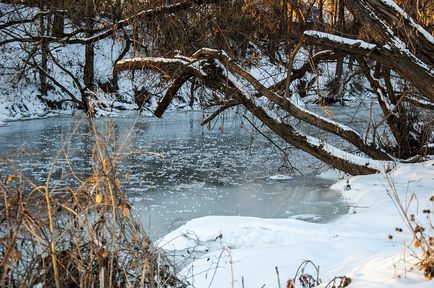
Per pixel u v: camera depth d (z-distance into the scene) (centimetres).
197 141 1716
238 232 647
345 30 1224
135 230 355
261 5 1173
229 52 1102
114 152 379
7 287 312
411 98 1198
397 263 383
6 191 332
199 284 461
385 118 1120
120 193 343
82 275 317
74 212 325
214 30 1165
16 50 2220
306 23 1148
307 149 1053
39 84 2506
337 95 1359
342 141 1661
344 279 371
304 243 552
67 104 2556
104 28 1302
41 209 337
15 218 311
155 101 2559
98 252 322
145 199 941
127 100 2464
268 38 1197
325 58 1057
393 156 1219
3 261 296
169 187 1046
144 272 331
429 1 1148
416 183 909
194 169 1245
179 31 1213
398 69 920
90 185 345
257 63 1200
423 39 900
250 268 484
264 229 653
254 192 1002
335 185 1014
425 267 351
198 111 2673
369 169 1032
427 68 907
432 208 711
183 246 608
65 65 2694
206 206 894
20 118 2306
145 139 1728
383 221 680
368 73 1259
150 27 1230
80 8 1362
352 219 714
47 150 1457
